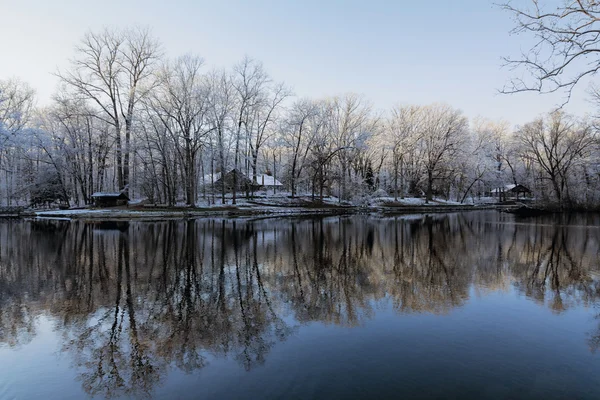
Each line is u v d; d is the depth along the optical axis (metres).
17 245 18.09
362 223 32.28
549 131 50.50
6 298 9.59
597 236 22.50
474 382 5.28
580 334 7.07
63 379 5.59
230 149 44.38
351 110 52.94
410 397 4.88
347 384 5.23
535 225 30.19
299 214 43.84
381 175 65.81
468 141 58.09
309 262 14.45
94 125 45.78
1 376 5.68
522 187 70.31
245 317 8.20
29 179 45.97
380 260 14.90
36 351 6.54
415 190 67.81
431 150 57.12
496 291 10.23
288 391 5.07
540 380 5.34
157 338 7.06
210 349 6.55
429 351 6.33
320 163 48.97
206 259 14.91
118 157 39.91
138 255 15.62
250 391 5.10
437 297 9.67
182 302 9.31
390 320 7.93
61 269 12.94
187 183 40.28
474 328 7.40
